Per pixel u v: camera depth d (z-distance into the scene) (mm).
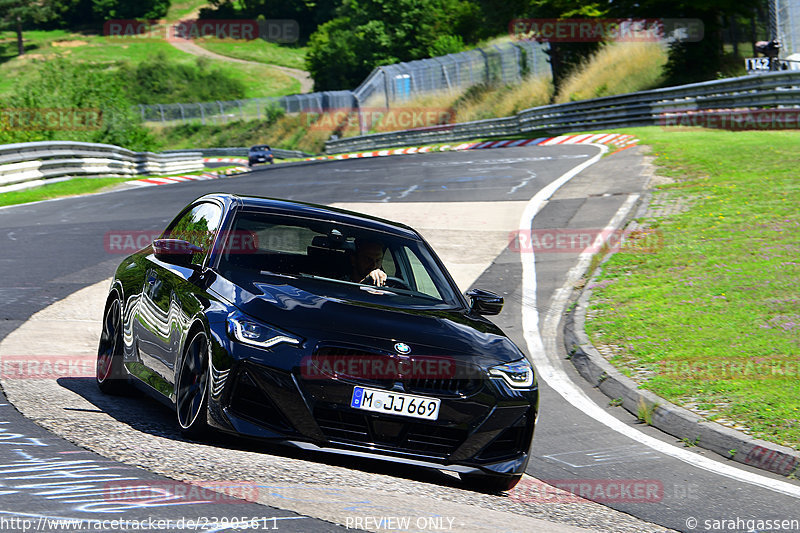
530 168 89312
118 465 15508
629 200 64562
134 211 72438
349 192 79625
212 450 17625
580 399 30250
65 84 157250
